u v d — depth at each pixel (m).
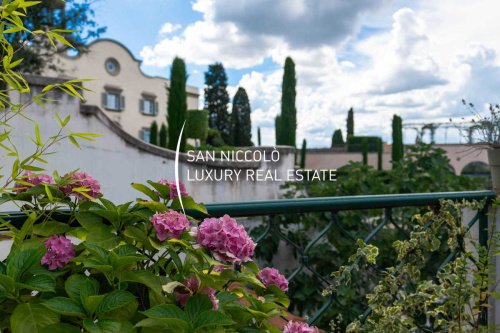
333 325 1.79
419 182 5.84
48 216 1.19
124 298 0.98
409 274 1.78
